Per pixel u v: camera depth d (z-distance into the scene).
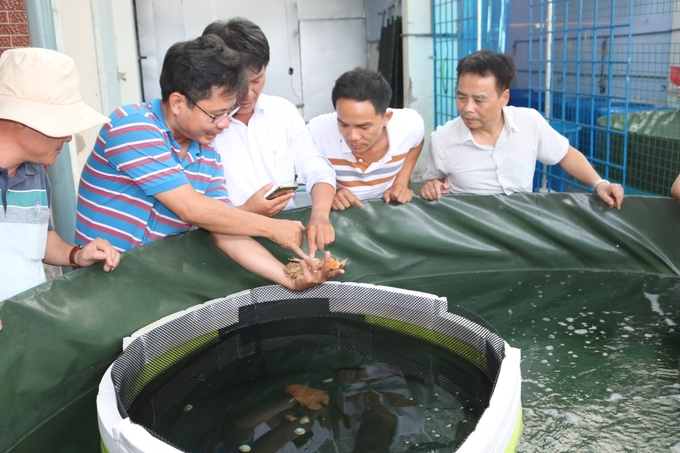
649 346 2.16
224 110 1.89
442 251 2.90
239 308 2.43
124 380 1.94
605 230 2.86
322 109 7.50
